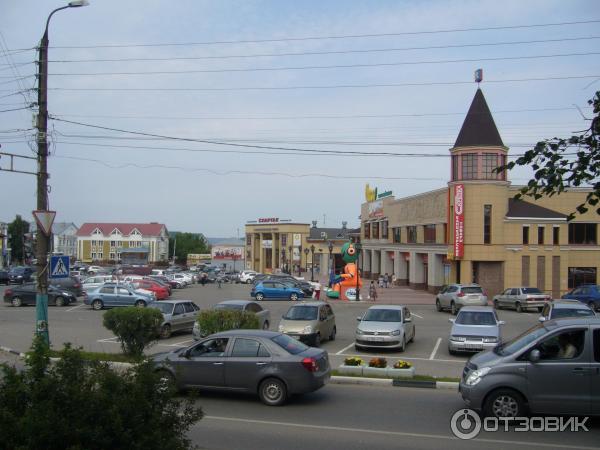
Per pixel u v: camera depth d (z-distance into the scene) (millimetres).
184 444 5266
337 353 18891
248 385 11148
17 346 19141
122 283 37500
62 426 4539
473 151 42562
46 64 16422
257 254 99062
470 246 42250
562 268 42812
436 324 27719
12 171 15945
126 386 5105
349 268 43000
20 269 57719
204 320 15812
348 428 9469
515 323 28422
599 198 6082
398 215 59438
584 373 9242
